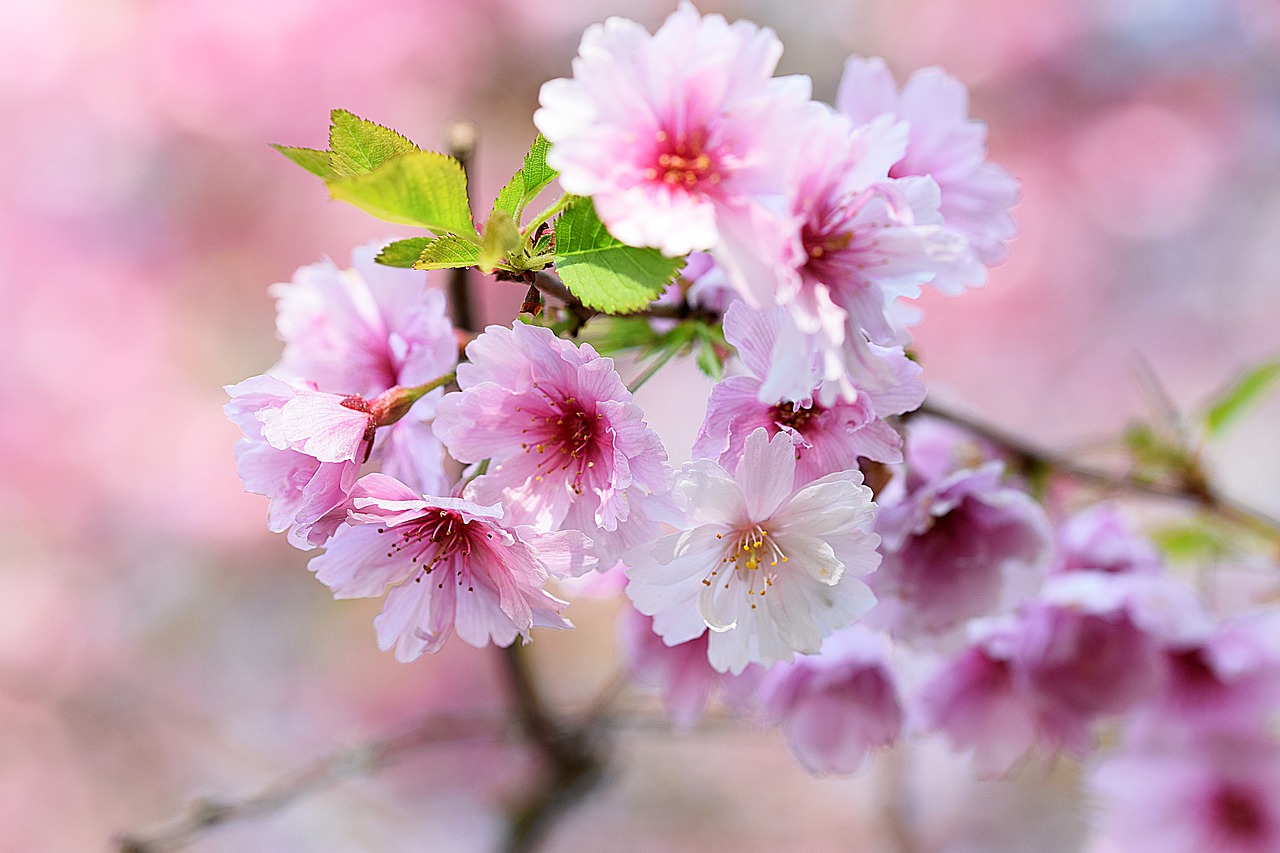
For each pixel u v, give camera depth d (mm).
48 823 1403
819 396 571
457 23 1488
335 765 715
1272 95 1703
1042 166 1730
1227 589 1356
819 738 640
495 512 567
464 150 628
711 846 1456
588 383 571
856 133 567
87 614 1447
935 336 1762
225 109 1462
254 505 1454
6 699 1430
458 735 732
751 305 557
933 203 574
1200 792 695
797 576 576
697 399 1680
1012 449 658
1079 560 658
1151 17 1703
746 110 562
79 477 1433
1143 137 1694
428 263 564
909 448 630
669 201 560
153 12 1446
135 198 1495
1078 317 1773
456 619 583
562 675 1449
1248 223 1751
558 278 577
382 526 581
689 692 651
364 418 580
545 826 731
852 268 569
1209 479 691
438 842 1397
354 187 552
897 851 1037
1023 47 1695
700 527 570
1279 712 677
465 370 572
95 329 1465
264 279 1529
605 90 559
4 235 1451
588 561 567
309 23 1454
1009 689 655
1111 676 647
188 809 698
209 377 1503
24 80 1443
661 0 1575
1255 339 1780
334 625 1500
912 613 621
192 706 1452
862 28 1696
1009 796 1400
